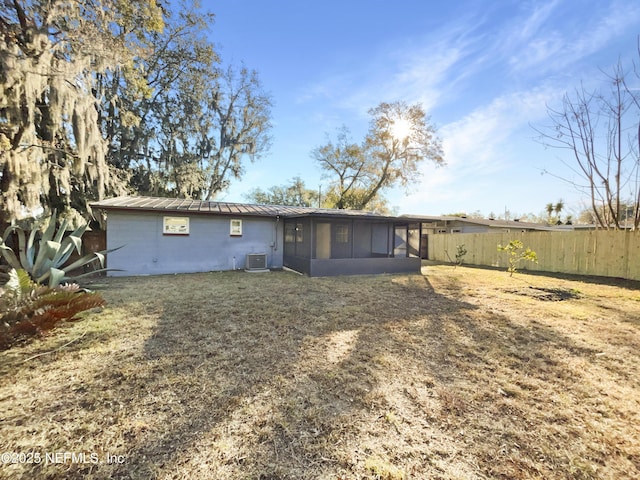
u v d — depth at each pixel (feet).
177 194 53.16
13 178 25.54
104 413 6.87
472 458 5.72
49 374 8.66
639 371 9.49
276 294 20.11
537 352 10.92
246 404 7.36
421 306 17.40
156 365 9.36
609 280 27.25
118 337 11.69
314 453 5.78
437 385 8.49
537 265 34.58
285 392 7.94
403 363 9.87
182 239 30.63
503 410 7.34
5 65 22.68
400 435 6.35
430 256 49.29
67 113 28.45
